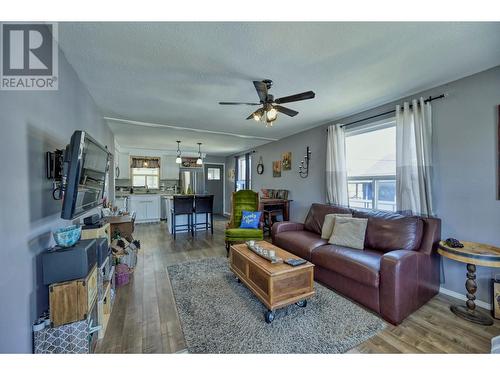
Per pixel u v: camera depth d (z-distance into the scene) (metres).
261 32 1.63
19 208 1.19
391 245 2.46
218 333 1.76
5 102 1.10
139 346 1.63
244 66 2.12
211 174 8.38
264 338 1.71
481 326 1.85
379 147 3.29
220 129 4.54
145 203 6.74
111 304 2.12
